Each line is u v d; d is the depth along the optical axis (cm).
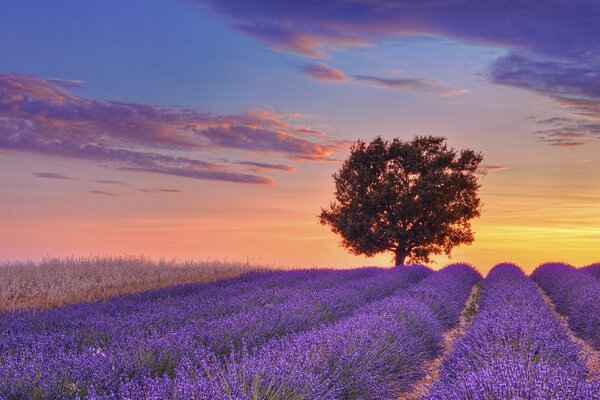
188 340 617
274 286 1438
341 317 895
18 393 439
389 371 612
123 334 691
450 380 542
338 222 2505
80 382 471
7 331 774
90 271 1803
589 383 416
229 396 386
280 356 511
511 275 1864
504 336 641
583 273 1736
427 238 2448
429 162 2512
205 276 1897
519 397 396
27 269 1755
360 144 2580
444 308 1094
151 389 405
